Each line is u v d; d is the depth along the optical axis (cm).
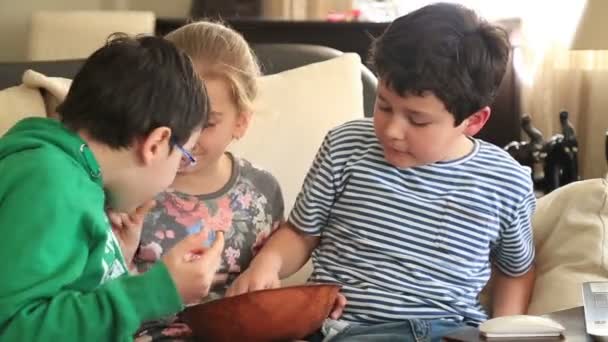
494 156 150
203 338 134
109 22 293
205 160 147
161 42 123
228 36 151
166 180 122
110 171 118
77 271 107
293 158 176
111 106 115
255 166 161
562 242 158
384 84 135
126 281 112
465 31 136
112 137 116
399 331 137
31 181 107
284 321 130
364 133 151
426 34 134
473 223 145
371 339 135
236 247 151
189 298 116
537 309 150
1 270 103
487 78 138
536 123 294
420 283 143
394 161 143
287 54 201
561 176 220
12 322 102
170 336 140
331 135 153
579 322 123
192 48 146
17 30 362
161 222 146
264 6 321
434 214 145
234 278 152
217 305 130
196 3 326
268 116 176
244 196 155
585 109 294
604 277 151
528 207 150
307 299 131
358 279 144
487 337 117
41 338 103
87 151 114
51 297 105
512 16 295
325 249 150
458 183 146
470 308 145
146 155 117
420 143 138
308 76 185
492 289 159
